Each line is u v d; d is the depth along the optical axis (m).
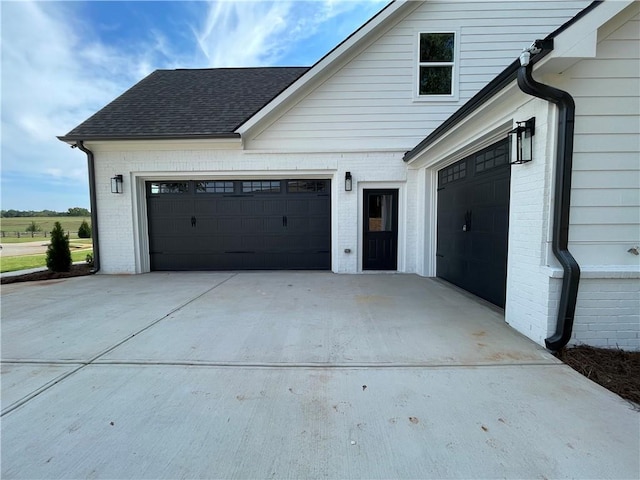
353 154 7.05
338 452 1.69
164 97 8.31
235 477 1.53
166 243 7.68
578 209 2.96
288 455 1.67
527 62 2.70
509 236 3.63
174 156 7.18
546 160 2.99
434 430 1.85
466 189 5.39
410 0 6.52
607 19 2.52
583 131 2.90
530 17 6.63
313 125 7.05
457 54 6.74
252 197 7.54
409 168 7.02
